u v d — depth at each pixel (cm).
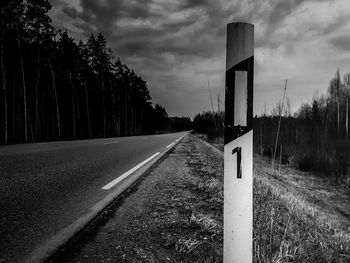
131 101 6069
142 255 251
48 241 269
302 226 432
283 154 1600
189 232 308
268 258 244
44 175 591
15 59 2627
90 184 530
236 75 174
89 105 4475
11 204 381
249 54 175
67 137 3891
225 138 176
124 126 6075
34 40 2600
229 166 174
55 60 3212
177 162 899
